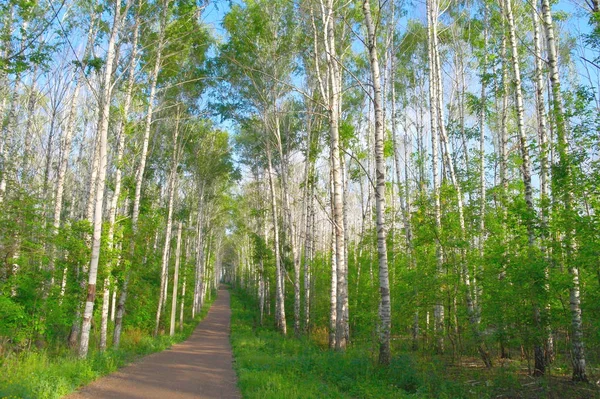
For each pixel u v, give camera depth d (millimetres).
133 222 17812
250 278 56406
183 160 26281
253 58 21469
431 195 14016
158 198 26688
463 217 13805
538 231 10703
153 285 26531
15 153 15297
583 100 9992
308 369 11195
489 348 13227
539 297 10188
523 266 10312
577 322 9945
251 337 22812
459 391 9461
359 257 24297
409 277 13656
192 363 13883
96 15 14609
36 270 12781
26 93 19750
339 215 15320
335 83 16609
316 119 23172
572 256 9602
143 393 8547
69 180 29781
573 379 10328
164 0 15242
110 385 9172
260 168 35156
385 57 20938
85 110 23484
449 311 12938
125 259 16672
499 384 10055
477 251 12992
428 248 13945
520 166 16562
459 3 19438
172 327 24391
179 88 20906
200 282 44000
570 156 9422
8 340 11789
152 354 16078
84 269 14641
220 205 42938
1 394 6789
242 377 10453
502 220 12469
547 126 16719
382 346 10766
